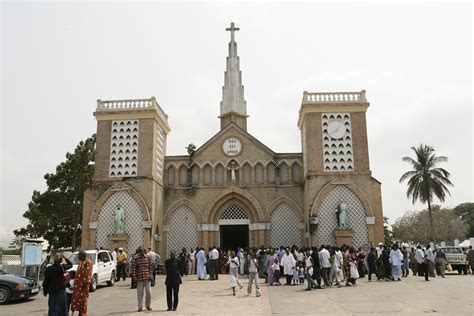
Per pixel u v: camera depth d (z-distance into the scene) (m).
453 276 30.91
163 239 37.62
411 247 33.69
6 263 28.03
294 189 37.69
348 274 24.05
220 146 38.88
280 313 14.88
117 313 15.62
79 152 42.00
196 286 24.88
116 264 28.31
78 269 13.51
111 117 36.41
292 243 36.62
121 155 35.75
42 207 41.12
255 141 38.62
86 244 34.53
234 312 15.34
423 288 21.83
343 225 33.03
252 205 37.56
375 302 17.00
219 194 37.75
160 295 21.03
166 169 39.06
